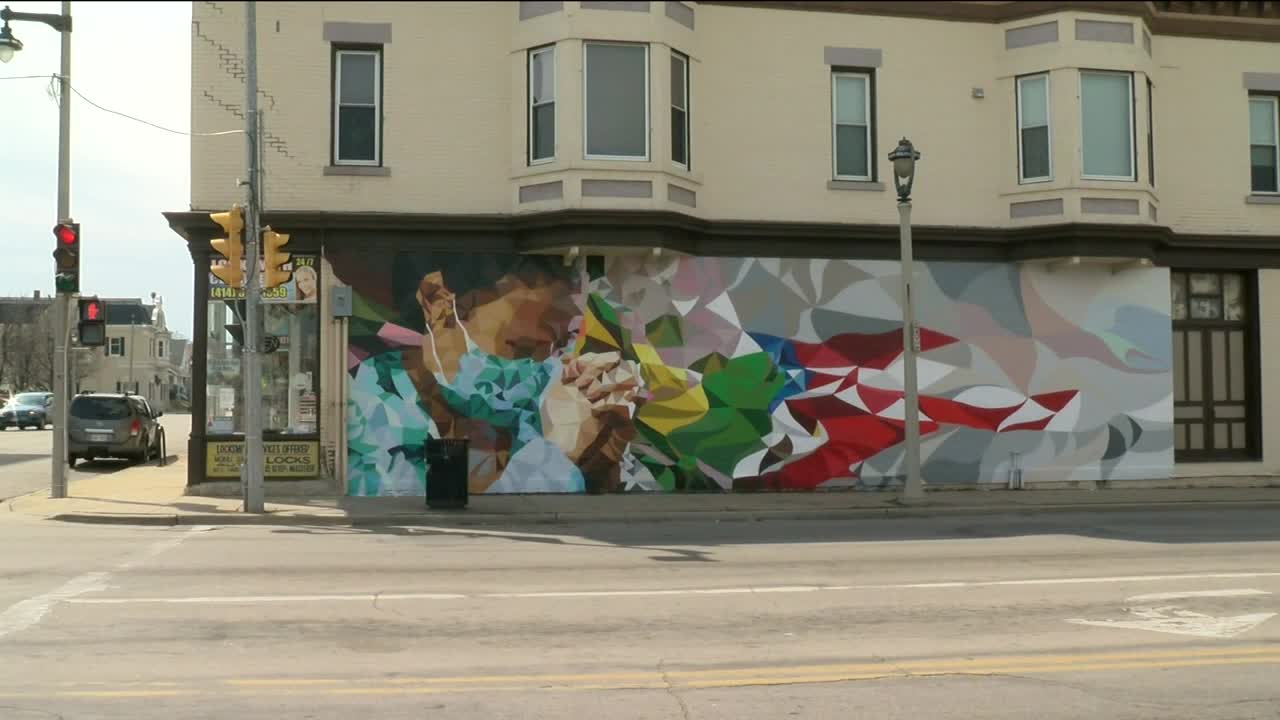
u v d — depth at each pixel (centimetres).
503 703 628
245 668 704
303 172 1847
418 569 1116
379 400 1841
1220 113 2144
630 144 1836
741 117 1959
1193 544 1346
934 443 2003
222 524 1559
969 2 2041
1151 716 611
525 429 1872
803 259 1964
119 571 1082
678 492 1906
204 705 619
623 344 1895
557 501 1775
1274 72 2169
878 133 2008
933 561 1191
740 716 606
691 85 1912
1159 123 2119
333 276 1839
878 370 1984
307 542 1345
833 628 835
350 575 1071
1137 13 2022
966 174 2030
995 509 1766
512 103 1877
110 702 622
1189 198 2120
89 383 9306
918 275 2011
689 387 1914
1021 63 2027
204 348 1833
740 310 1938
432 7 1888
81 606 897
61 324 1808
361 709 614
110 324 9544
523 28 1869
